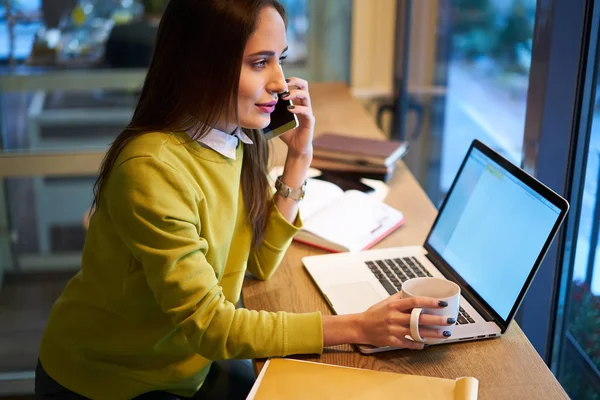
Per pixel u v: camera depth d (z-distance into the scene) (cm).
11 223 331
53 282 314
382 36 314
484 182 142
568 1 148
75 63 305
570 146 155
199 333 115
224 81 114
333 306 133
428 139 284
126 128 121
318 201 177
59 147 312
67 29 301
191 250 114
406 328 114
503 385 111
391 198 188
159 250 113
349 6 319
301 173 147
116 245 123
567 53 150
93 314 131
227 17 112
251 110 120
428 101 281
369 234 162
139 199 112
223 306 117
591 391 158
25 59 302
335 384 109
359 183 195
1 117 305
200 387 146
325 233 160
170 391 136
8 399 240
